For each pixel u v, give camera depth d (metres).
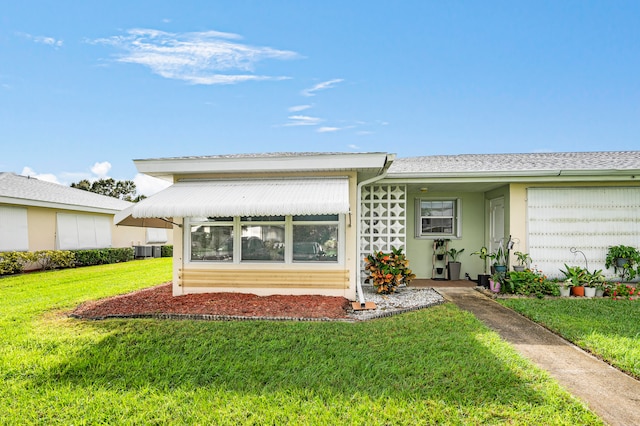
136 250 38.72
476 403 5.97
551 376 7.06
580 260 16.33
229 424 5.46
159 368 7.43
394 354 8.04
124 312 11.53
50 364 7.61
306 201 11.70
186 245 14.06
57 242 28.25
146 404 6.05
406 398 6.16
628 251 15.71
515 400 6.05
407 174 16.05
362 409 5.80
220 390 6.47
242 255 13.89
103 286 18.16
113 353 8.18
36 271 25.33
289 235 13.72
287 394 6.34
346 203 11.51
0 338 9.23
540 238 16.42
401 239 17.77
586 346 8.57
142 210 11.98
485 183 16.62
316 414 5.71
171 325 10.14
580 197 16.41
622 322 10.58
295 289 13.60
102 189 86.12
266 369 7.32
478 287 16.45
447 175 15.98
